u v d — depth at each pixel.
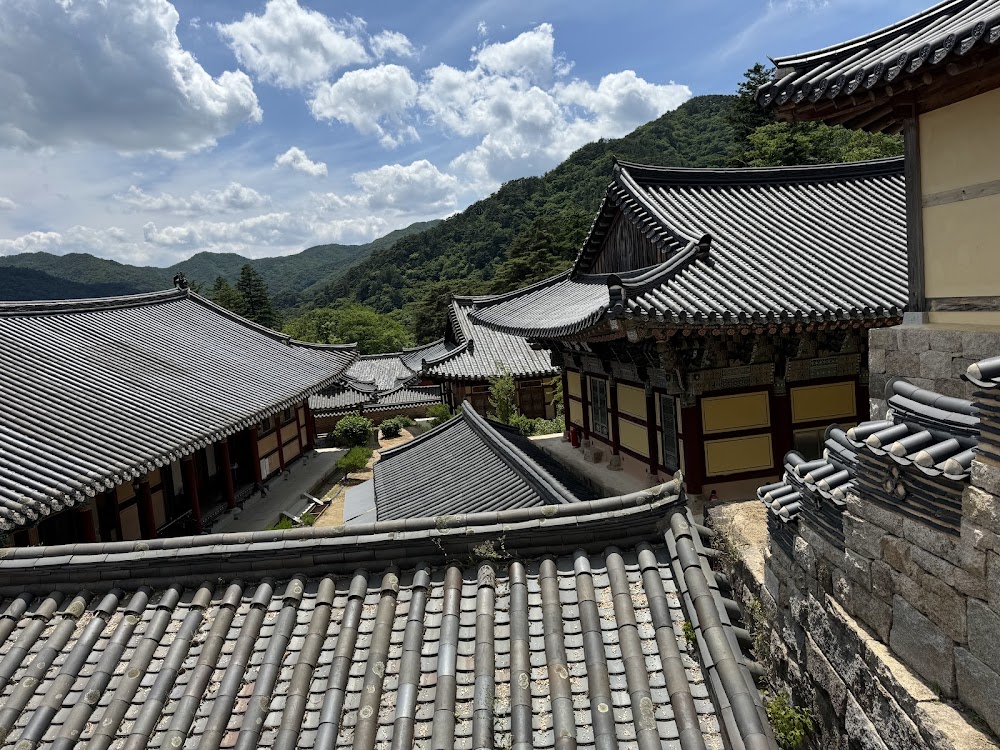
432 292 78.50
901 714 4.11
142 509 14.64
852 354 12.29
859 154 41.91
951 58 4.27
